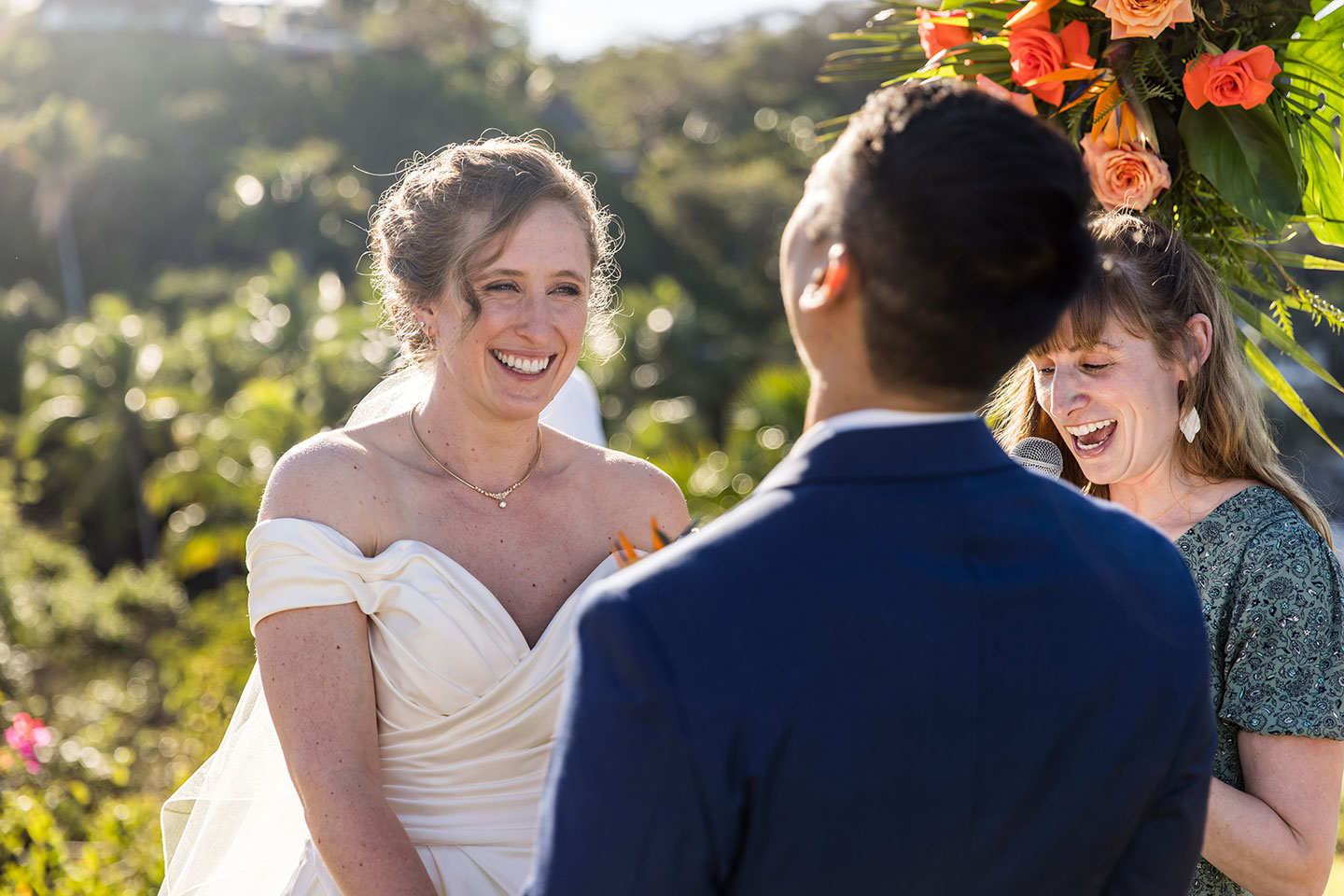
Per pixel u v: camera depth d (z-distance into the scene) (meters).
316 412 23.16
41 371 28.34
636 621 1.03
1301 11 2.09
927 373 1.10
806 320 1.13
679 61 61.56
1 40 48.78
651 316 29.23
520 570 1.85
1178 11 2.02
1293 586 1.72
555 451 1.98
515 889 1.73
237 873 1.91
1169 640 1.15
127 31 50.16
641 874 1.01
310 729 1.65
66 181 38.41
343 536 1.72
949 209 1.04
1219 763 1.76
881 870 1.04
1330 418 20.08
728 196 44.41
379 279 1.90
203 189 42.78
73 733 13.80
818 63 59.06
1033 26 2.16
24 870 3.92
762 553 1.06
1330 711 1.67
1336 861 3.05
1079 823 1.11
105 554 27.20
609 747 1.02
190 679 11.59
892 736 1.03
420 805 1.73
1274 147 2.07
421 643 1.71
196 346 27.81
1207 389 1.90
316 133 47.75
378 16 65.88
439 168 1.82
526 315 1.75
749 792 1.02
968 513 1.11
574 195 1.81
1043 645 1.09
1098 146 2.15
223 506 21.19
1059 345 1.87
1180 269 1.88
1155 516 1.93
